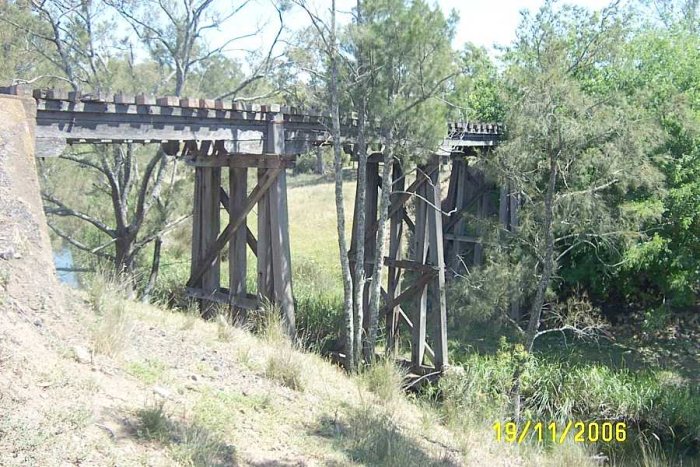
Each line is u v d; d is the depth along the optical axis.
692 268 13.12
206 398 5.31
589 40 11.02
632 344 13.89
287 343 7.93
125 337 5.73
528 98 9.27
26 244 5.52
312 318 12.20
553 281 13.62
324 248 20.47
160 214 12.56
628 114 9.41
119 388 4.80
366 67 9.09
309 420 5.81
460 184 15.00
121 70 14.02
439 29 8.92
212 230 10.35
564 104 9.30
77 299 6.28
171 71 14.84
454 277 14.04
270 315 8.77
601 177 9.65
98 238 14.42
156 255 12.70
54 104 6.75
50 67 14.20
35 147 6.61
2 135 5.98
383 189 9.59
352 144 10.76
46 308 5.30
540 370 10.95
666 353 13.36
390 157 9.43
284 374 6.66
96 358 5.12
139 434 4.19
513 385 9.78
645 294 14.61
